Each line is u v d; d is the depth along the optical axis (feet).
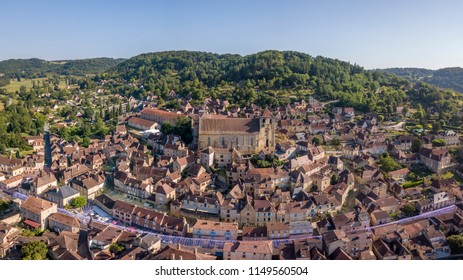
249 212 635.25
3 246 542.98
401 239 565.94
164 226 604.49
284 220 640.17
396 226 591.78
